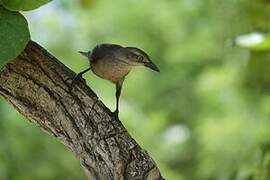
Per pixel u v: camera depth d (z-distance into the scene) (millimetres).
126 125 16422
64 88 6410
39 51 6422
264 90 15102
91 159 6434
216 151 16172
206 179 16406
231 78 16172
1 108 15352
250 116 16172
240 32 11961
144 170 6410
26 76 6332
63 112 6398
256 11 9797
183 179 17781
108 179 6406
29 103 6383
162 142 17625
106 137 6410
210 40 18438
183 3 19391
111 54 7262
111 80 7406
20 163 15391
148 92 19000
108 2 19453
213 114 17000
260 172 9258
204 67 18781
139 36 19516
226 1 12703
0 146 15359
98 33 19156
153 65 7383
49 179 15570
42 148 15672
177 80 19250
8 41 6113
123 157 6402
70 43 18562
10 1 6148
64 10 18750
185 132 18203
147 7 19578
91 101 6445
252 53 9359
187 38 19281
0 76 6289
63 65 6508
